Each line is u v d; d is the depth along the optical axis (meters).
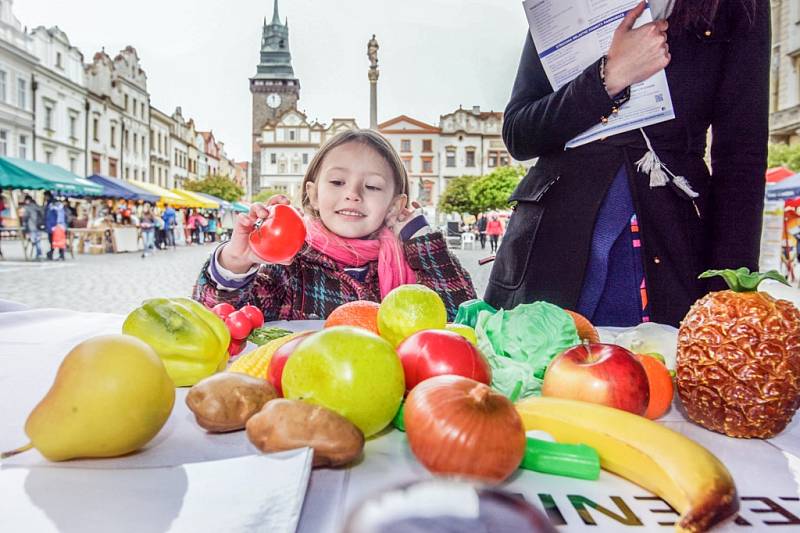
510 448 0.54
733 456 0.68
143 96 32.81
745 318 0.72
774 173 8.70
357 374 0.64
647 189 1.50
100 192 14.79
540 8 1.50
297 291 1.81
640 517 0.53
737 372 0.71
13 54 22.42
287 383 0.67
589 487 0.58
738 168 1.39
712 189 1.46
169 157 36.09
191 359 0.86
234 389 0.68
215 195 27.77
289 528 0.45
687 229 1.50
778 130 14.08
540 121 1.54
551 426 0.65
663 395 0.78
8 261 11.52
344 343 0.66
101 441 0.58
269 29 31.33
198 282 1.45
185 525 0.45
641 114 1.45
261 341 1.09
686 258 1.49
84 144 27.48
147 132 33.31
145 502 0.48
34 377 0.92
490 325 0.86
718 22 1.38
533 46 1.70
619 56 1.36
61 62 25.81
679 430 0.77
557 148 1.62
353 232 1.81
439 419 0.55
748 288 0.76
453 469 0.54
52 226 11.93
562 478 0.60
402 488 0.26
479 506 0.25
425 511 0.24
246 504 0.47
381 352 0.67
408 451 0.66
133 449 0.62
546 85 1.67
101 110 28.69
